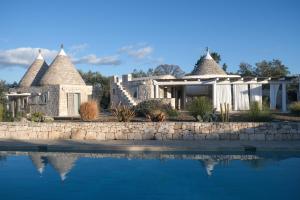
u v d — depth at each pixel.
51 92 30.55
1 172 11.98
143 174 11.56
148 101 26.03
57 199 8.98
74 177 11.24
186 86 34.66
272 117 19.95
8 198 9.09
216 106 28.05
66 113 30.45
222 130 17.73
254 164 12.80
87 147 15.63
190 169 12.16
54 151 15.86
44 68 35.53
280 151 14.72
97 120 22.50
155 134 18.14
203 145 15.49
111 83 33.91
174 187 9.99
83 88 31.95
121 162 13.38
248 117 19.66
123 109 21.72
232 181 10.58
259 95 28.69
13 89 33.44
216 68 34.19
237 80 28.09
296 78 28.06
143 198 8.99
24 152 15.69
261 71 54.59
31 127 19.16
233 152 14.84
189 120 20.92
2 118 21.03
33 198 9.09
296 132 17.23
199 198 8.95
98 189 9.88
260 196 9.06
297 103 24.47
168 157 14.29
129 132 18.36
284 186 9.98
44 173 11.80
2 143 16.91
